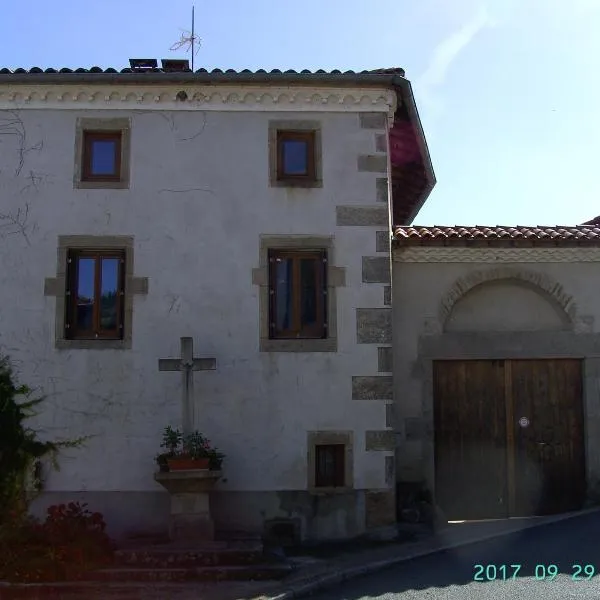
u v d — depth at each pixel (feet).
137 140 36.24
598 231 39.70
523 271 38.93
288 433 34.96
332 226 36.04
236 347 35.27
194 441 32.53
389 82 36.17
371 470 34.91
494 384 38.88
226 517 34.47
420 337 38.40
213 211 35.99
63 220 35.63
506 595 24.88
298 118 36.68
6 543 29.94
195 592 27.40
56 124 36.19
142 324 35.29
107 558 30.14
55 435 34.55
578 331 38.91
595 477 38.32
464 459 38.42
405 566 29.94
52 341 35.01
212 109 36.50
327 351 35.37
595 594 24.47
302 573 29.27
